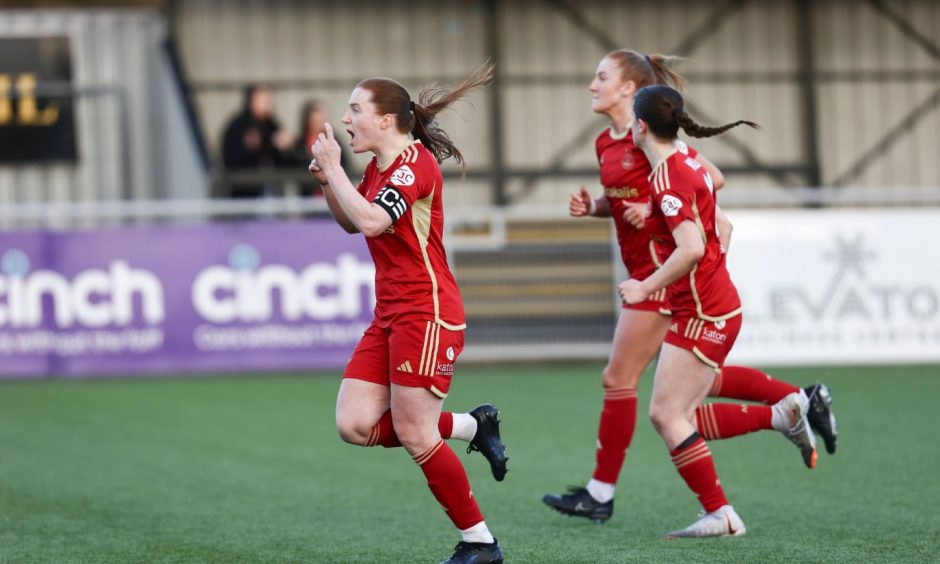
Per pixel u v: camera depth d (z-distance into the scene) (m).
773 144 62.53
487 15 61.25
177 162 56.88
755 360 42.12
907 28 62.69
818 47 62.50
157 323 42.72
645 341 21.02
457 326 16.83
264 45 60.09
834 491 23.33
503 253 43.72
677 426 19.38
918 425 31.34
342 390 17.11
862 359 42.28
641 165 20.67
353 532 20.55
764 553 18.17
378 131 16.69
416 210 16.59
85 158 56.59
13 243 42.34
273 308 42.88
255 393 39.16
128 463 27.92
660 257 20.44
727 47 62.28
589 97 61.88
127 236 42.66
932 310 42.50
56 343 42.53
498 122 61.47
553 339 43.91
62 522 21.69
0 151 56.25
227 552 19.12
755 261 42.06
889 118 62.78
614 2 61.72
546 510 22.38
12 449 29.98
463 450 29.22
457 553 17.23
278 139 52.34
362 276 43.03
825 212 42.31
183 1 59.25
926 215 42.56
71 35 56.44
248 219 44.12
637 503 22.78
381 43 60.78
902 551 18.16
